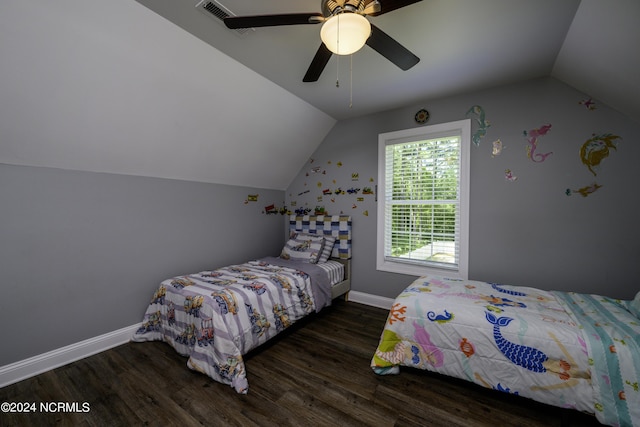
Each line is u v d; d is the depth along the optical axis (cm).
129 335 237
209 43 189
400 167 309
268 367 198
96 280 220
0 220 177
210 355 184
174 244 273
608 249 213
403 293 210
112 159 220
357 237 337
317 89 260
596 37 160
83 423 147
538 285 238
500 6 152
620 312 166
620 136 207
